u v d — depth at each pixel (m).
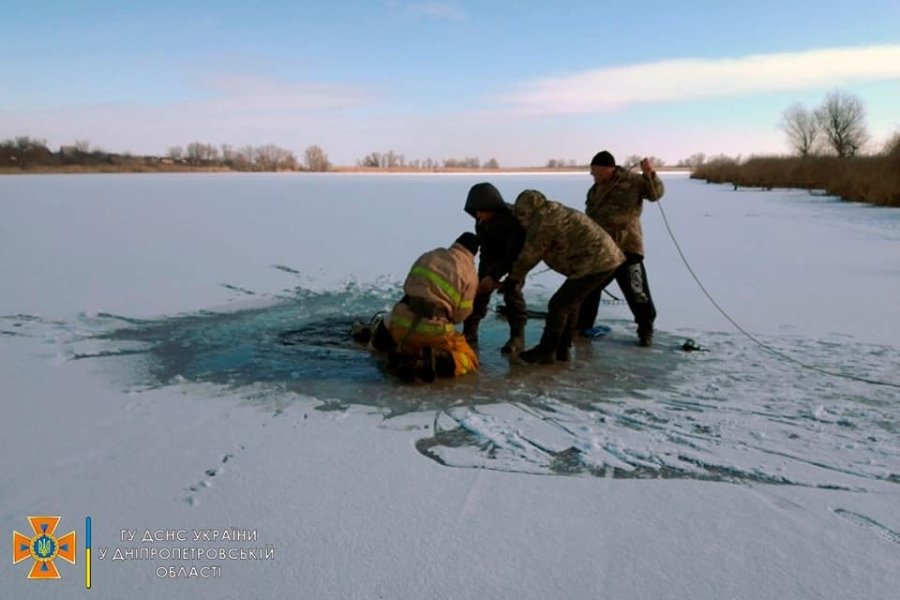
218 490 3.57
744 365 5.86
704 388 5.26
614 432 4.41
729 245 13.99
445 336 5.45
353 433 4.36
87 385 5.24
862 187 28.45
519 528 3.22
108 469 3.80
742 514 3.37
